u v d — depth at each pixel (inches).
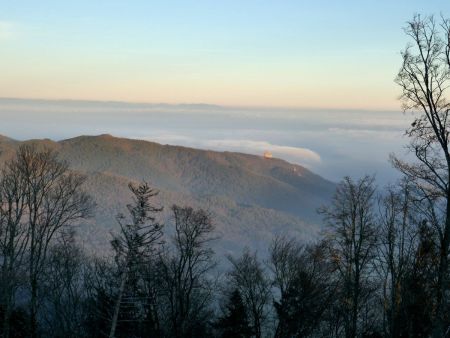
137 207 717.9
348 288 994.7
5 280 948.6
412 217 837.8
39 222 1053.8
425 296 831.7
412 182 759.7
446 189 682.2
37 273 1029.8
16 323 1015.0
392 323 885.2
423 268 844.6
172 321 1059.3
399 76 687.1
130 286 806.5
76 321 1073.5
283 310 1040.8
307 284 1028.5
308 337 1068.5
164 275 1041.5
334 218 1014.4
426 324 822.5
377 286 1027.9
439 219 765.9
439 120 664.4
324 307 1029.8
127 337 972.6
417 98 676.7
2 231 1017.5
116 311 764.0
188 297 1039.0
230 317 1053.8
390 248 904.3
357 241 982.4
